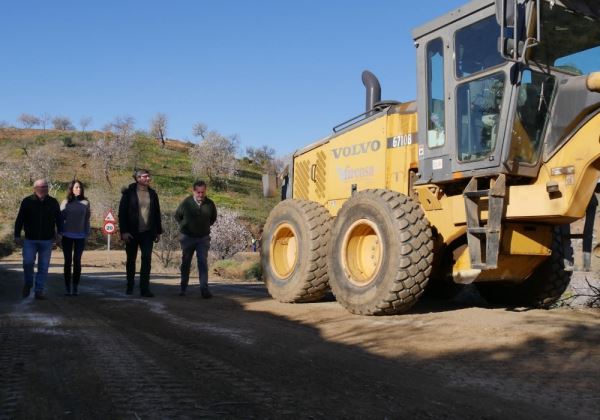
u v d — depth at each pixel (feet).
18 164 205.67
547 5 19.02
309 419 9.71
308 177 30.81
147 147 289.53
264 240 28.63
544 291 23.29
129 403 10.43
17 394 10.94
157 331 18.28
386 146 24.79
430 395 11.21
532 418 9.93
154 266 71.26
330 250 23.81
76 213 30.89
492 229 19.26
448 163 21.08
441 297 27.22
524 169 19.33
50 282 40.73
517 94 18.88
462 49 20.80
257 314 22.82
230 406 10.32
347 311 22.74
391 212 20.92
